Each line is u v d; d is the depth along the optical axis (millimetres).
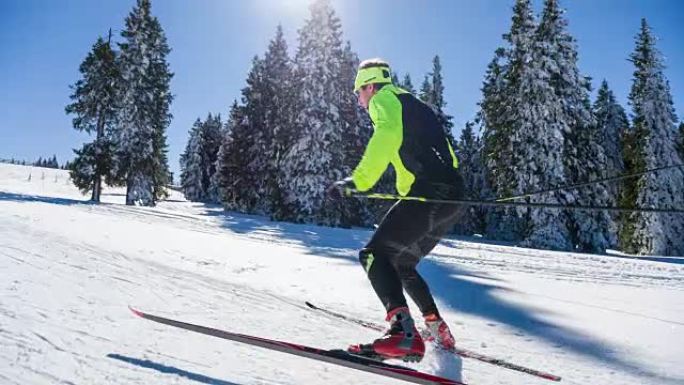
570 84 22391
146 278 5062
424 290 3475
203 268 6207
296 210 26250
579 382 3135
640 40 25734
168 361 2797
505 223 27375
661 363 3576
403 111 3061
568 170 21875
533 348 3869
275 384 2631
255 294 4887
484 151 26672
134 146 29656
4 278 4352
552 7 22656
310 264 7500
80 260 5672
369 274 3119
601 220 22141
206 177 56688
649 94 25234
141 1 30625
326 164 26516
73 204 20656
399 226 3090
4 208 12297
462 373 3129
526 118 22188
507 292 6371
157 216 18141
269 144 32156
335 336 3670
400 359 2961
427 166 3053
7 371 2453
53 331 3094
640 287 7816
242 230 15367
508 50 24062
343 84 30250
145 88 30406
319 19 27578
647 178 24672
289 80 28250
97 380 2447
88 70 29188
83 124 29141
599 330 4508
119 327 3320
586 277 8953
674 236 24531
